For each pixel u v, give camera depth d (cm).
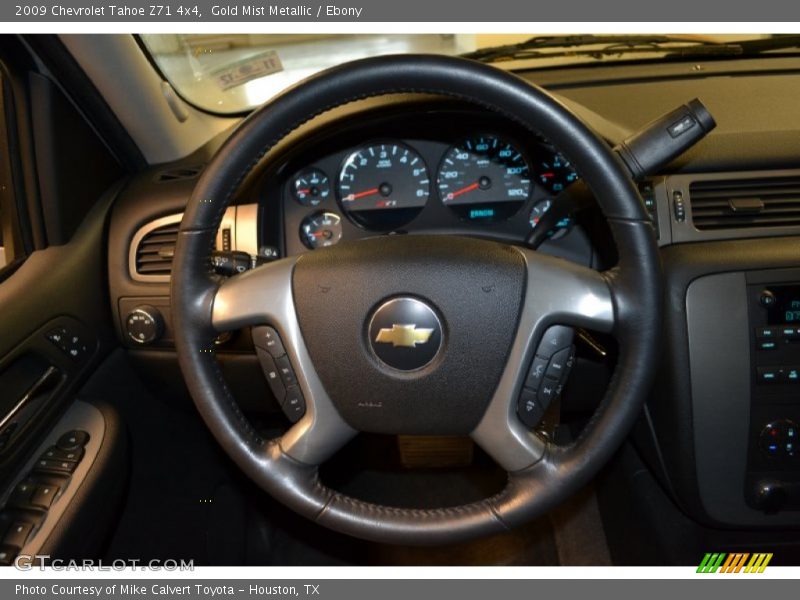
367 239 88
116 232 133
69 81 123
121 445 119
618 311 82
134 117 133
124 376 138
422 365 86
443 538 88
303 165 131
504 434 87
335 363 87
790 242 115
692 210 118
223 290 88
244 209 125
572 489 85
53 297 121
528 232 132
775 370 112
